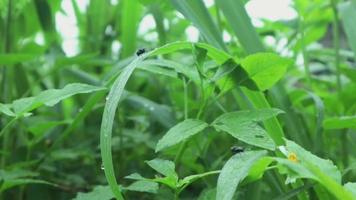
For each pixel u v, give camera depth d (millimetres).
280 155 557
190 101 716
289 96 729
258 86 557
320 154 657
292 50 917
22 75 849
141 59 507
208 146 685
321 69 1188
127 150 825
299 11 876
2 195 740
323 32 972
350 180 624
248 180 488
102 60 835
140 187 522
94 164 811
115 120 821
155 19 801
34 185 741
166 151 630
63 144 845
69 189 745
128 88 914
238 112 520
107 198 526
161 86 914
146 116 833
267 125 576
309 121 818
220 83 562
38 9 866
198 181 715
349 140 757
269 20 998
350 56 1002
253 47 650
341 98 755
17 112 550
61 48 939
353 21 727
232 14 657
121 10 1027
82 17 1090
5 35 816
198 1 645
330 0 854
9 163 753
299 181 558
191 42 528
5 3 866
